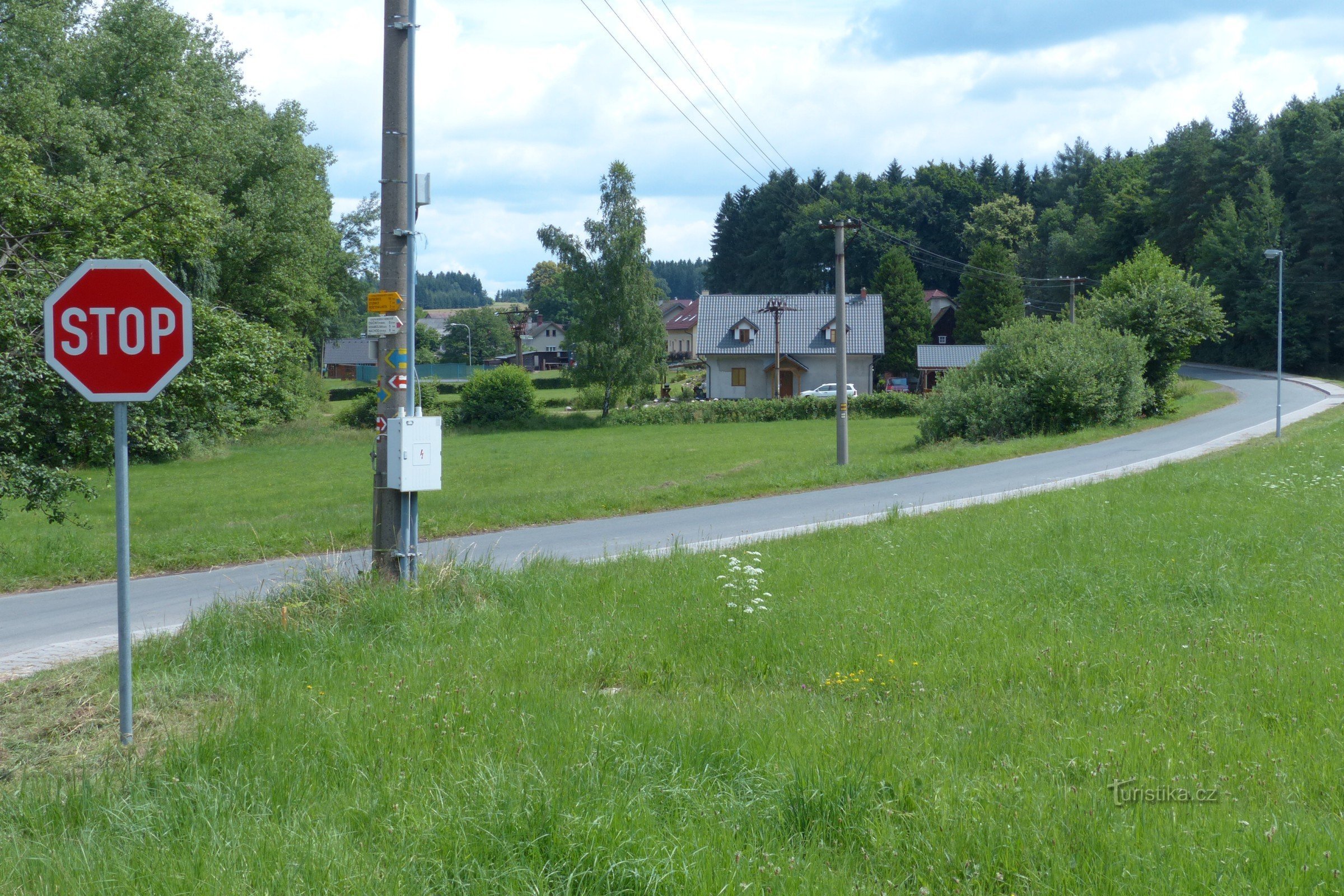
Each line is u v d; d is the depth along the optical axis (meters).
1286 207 84.00
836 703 5.97
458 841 3.83
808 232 113.44
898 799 4.26
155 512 24.62
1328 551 10.48
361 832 4.09
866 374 77.31
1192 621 7.83
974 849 3.80
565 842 3.78
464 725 5.42
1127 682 6.26
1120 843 3.80
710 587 9.63
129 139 33.16
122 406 5.45
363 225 55.50
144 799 4.52
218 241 34.34
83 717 6.11
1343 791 4.41
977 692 6.28
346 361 127.00
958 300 93.56
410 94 9.60
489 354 136.88
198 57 41.22
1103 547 11.17
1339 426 31.19
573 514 19.69
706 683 6.77
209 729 5.39
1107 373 35.16
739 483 23.09
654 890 3.52
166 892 3.54
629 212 64.06
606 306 63.22
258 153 40.56
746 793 4.39
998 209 111.44
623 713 5.57
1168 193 92.06
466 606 9.00
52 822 4.36
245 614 8.51
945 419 35.16
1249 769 4.66
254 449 49.25
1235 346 80.19
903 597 9.10
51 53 33.19
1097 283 94.50
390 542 9.52
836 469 25.34
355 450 48.12
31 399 13.90
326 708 5.78
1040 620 8.07
